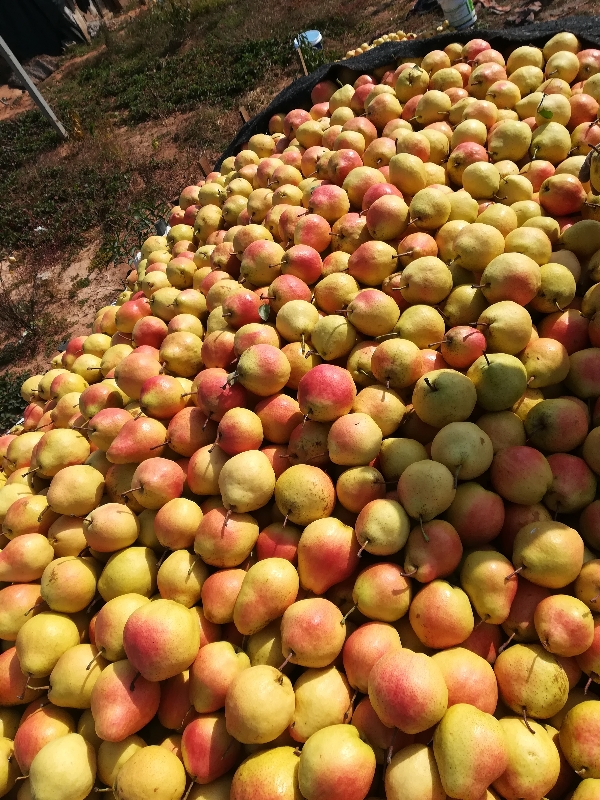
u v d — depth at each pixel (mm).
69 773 561
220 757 557
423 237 856
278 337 826
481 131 1052
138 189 3188
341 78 1530
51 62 5891
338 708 554
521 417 703
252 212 1146
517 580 592
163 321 1039
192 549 700
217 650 602
